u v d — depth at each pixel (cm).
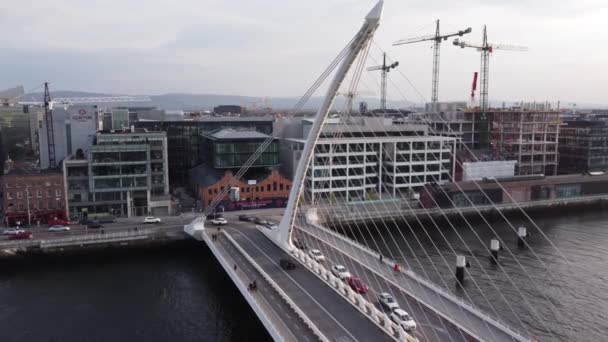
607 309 7319
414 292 6762
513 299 7625
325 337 5241
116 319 7262
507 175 15088
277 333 5309
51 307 7669
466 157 15288
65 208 11425
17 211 10994
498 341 5241
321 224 11538
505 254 9888
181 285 8612
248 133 14275
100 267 9544
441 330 5584
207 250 10719
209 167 14775
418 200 13112
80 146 14250
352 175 13888
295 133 16362
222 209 12638
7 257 9581
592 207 14362
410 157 14162
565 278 8538
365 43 7288
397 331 5319
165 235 10656
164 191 12788
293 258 8394
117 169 11938
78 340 6631
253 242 9575
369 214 12212
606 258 9631
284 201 13212
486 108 19625
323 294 6619
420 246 10475
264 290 6788
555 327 6750
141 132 12781
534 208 13725
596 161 18188
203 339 6675
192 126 16912
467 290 7950
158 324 7119
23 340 6606
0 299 7962
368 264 8112
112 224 11294
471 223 12494
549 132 17888
